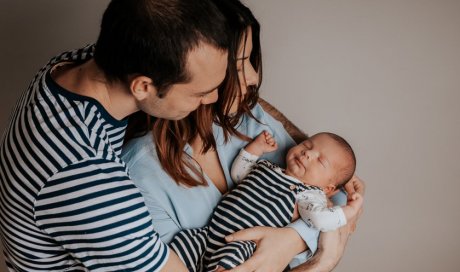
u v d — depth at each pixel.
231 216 1.35
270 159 1.55
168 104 0.94
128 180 0.92
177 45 0.83
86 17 1.61
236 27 1.03
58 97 0.91
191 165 1.31
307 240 1.34
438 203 1.90
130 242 0.91
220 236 1.33
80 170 0.86
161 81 0.87
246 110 1.35
